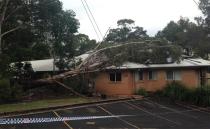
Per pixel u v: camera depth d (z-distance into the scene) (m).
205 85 42.06
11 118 29.03
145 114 33.34
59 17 46.19
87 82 42.75
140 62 44.00
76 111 33.28
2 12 42.72
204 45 61.38
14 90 37.75
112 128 26.83
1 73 38.59
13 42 44.88
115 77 43.91
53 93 42.75
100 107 35.81
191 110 36.47
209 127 28.34
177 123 29.81
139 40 41.59
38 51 46.25
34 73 44.88
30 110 32.03
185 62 45.34
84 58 45.50
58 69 46.09
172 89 42.03
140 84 44.09
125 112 33.81
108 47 40.19
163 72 44.44
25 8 44.16
